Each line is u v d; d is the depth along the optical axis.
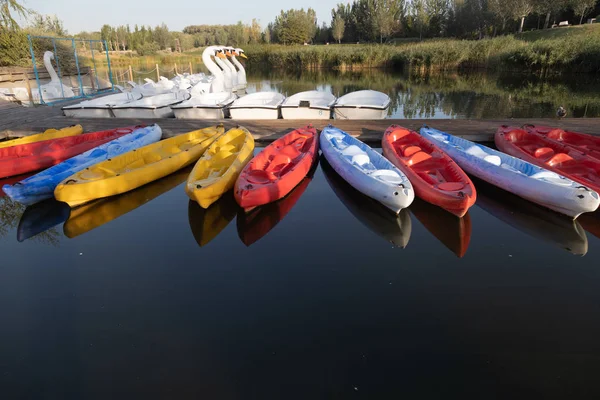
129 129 7.71
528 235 4.61
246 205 4.62
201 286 3.67
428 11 41.97
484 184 5.97
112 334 3.06
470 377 2.63
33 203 5.25
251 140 7.01
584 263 3.99
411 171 5.30
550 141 6.38
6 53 16.53
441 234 4.64
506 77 21.58
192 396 2.51
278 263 4.05
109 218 5.14
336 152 6.16
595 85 17.36
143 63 34.44
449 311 3.29
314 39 55.03
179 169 6.57
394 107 13.76
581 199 4.44
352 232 4.69
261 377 2.65
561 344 2.90
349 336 3.02
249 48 36.72
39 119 9.38
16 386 2.60
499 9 33.31
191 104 10.13
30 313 3.32
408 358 2.80
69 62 17.70
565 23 32.75
